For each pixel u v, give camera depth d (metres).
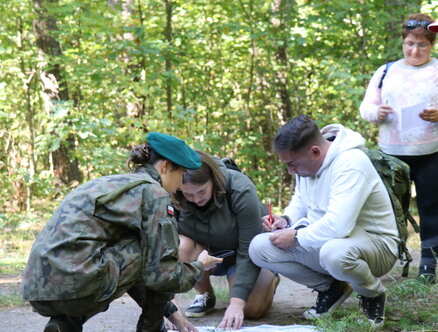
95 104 11.02
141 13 10.05
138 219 2.71
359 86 9.41
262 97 12.23
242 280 3.69
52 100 10.08
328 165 3.49
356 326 3.55
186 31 10.91
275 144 3.52
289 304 4.43
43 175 10.60
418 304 4.16
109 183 2.75
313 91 12.09
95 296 2.63
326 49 10.38
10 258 6.76
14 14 10.95
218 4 10.77
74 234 2.61
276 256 3.67
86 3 9.47
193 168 3.01
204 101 11.95
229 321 3.56
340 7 9.14
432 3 8.91
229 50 11.78
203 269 2.99
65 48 11.84
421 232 4.81
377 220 3.56
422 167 4.71
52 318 2.78
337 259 3.37
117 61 9.73
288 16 10.02
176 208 3.75
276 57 11.66
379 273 3.64
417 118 4.65
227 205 3.73
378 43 10.04
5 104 11.16
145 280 2.74
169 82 9.99
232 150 12.36
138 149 2.99
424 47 4.66
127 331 3.72
